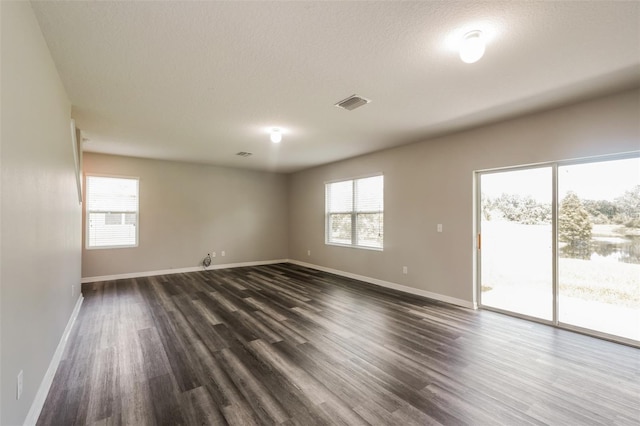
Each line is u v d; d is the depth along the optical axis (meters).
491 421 1.81
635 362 2.54
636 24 1.86
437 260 4.46
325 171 6.77
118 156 5.79
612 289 3.02
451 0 1.67
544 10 1.75
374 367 2.44
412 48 2.15
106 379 2.25
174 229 6.42
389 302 4.29
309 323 3.43
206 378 2.27
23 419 1.61
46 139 2.11
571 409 1.92
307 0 1.66
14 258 1.48
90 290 4.89
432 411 1.90
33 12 1.75
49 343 2.21
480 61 2.32
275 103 3.17
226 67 2.42
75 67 2.40
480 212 4.09
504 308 3.82
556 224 3.37
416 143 4.78
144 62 2.34
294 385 2.18
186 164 6.58
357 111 3.41
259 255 7.65
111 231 5.75
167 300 4.34
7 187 1.39
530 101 3.11
